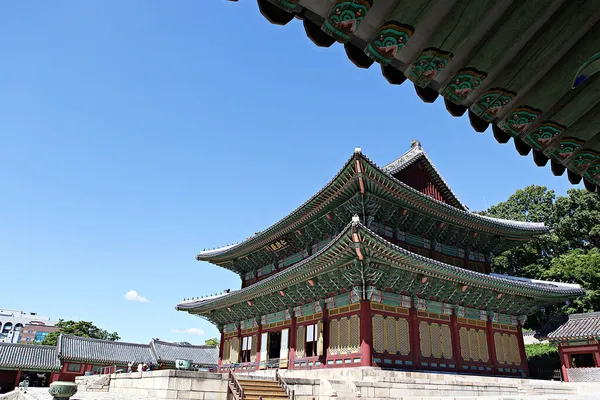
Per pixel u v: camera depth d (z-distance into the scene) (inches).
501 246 1614.2
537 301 1483.8
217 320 1817.2
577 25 162.7
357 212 1264.8
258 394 856.9
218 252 1943.9
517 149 215.8
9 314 6855.3
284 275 1251.8
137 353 2770.7
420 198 1269.7
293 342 1320.1
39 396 1237.1
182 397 826.8
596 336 1365.7
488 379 1146.0
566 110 194.1
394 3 155.5
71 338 2591.0
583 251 2279.8
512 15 161.9
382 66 179.0
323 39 166.7
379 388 917.8
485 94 190.9
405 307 1171.9
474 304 1341.0
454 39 168.4
